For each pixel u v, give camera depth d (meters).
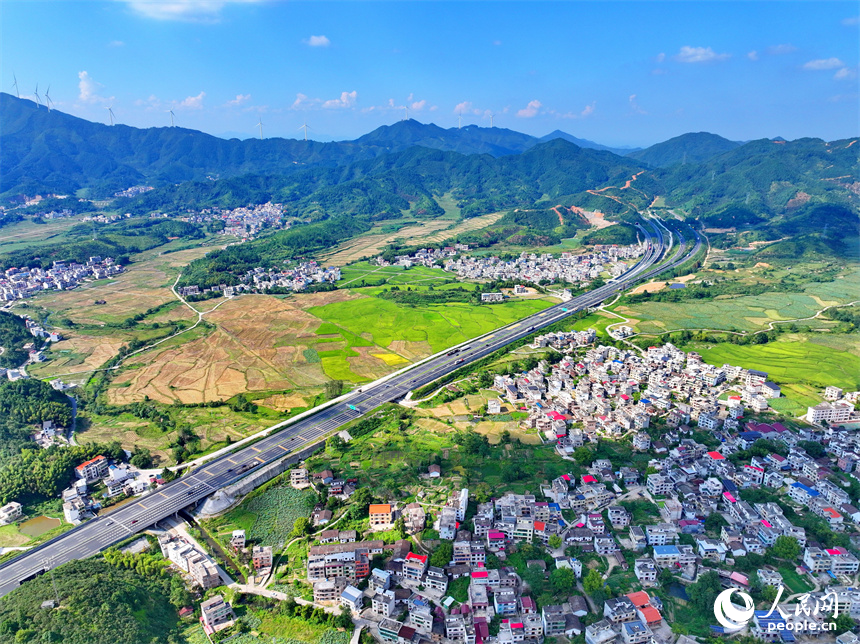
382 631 195.75
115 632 190.00
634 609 195.75
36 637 186.62
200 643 196.00
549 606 198.00
